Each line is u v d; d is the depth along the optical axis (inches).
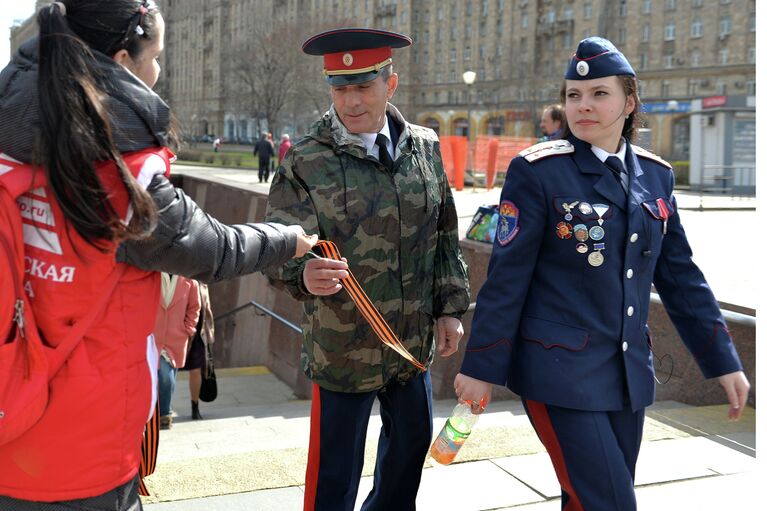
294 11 3277.6
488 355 90.4
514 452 149.5
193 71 3969.0
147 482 133.0
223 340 541.6
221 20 3654.0
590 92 92.8
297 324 401.1
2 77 63.5
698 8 2126.0
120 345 66.1
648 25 2233.0
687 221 509.4
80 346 64.5
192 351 266.1
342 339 104.0
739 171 796.0
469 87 1151.0
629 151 97.0
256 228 74.8
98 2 64.9
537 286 93.8
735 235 417.7
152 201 62.4
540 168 93.0
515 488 132.7
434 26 2847.0
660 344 203.9
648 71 2228.1
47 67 60.5
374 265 104.2
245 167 1648.6
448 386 264.2
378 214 103.2
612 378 90.4
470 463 143.9
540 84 2338.8
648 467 143.7
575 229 91.1
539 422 92.5
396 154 105.7
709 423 171.0
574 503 90.0
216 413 296.2
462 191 830.5
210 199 617.9
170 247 66.1
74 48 61.4
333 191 102.0
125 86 64.1
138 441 68.9
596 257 91.0
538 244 92.3
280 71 2326.5
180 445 185.3
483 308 92.0
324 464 107.4
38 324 64.3
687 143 1756.9
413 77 2901.1
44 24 61.7
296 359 397.1
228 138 3681.1
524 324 93.1
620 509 86.0
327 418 106.9
